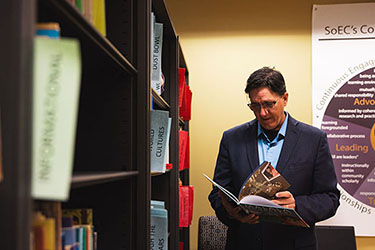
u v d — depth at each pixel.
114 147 1.18
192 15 3.21
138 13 1.24
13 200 0.46
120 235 1.17
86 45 0.86
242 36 3.16
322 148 1.80
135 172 1.15
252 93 1.76
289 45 3.12
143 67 1.22
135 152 1.21
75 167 1.18
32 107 0.49
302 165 1.77
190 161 3.13
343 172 2.97
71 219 0.79
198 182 3.12
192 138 3.15
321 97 3.04
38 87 0.52
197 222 3.09
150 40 1.27
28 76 0.48
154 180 2.13
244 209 1.61
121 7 1.22
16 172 0.47
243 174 1.84
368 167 2.95
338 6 3.06
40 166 0.52
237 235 1.88
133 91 1.22
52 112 0.52
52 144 0.52
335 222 2.94
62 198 0.52
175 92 2.14
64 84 0.52
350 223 2.93
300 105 3.08
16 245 0.46
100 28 0.94
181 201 2.29
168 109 2.14
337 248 2.66
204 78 3.17
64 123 0.52
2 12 0.48
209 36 3.19
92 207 1.18
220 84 3.16
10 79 0.47
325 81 3.04
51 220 0.63
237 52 3.16
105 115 1.19
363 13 3.04
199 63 3.18
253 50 3.14
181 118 2.63
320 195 1.75
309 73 3.09
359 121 2.99
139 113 1.21
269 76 1.73
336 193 1.80
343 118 3.00
